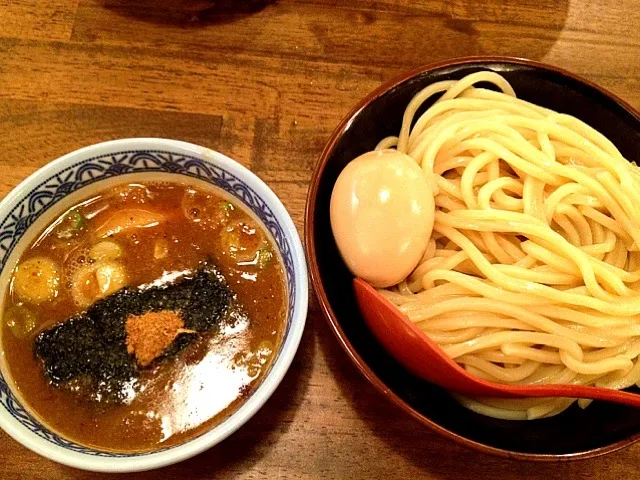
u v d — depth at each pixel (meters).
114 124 0.33
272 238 0.27
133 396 0.24
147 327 0.25
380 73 0.35
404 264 0.26
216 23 0.35
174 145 0.26
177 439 0.24
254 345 0.25
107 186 0.27
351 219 0.26
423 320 0.28
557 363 0.28
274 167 0.32
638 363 0.28
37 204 0.26
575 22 0.37
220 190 0.27
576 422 0.27
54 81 0.33
